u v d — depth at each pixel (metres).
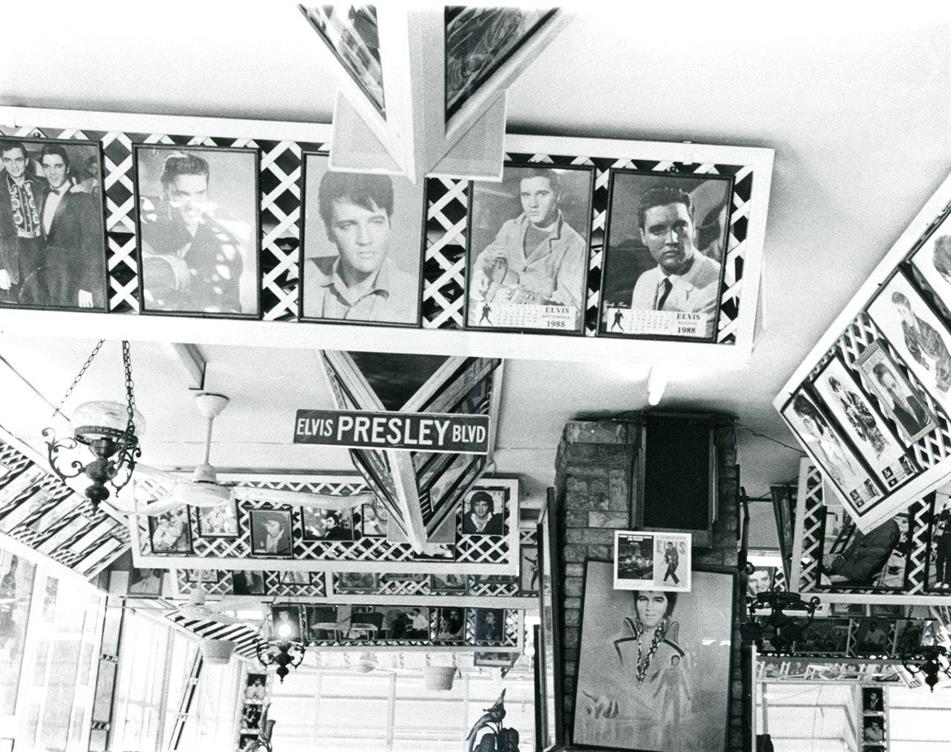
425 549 10.43
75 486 10.52
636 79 4.08
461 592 12.13
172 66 4.11
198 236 4.63
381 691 24.55
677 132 4.48
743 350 4.75
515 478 10.40
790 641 9.72
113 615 13.82
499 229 4.65
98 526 11.80
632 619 7.73
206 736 20.19
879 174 4.64
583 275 4.72
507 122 4.44
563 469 8.38
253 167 4.51
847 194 4.82
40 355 7.49
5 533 10.36
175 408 8.59
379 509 10.35
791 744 21.72
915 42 3.74
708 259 4.68
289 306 4.71
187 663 18.59
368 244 4.66
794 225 5.13
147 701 16.08
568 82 4.11
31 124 4.41
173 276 4.68
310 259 4.66
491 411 7.95
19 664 10.95
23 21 3.84
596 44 3.84
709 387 7.57
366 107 3.38
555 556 8.03
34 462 9.82
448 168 3.64
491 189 4.60
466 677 24.09
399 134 3.32
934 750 22.31
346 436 5.75
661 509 7.89
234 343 4.77
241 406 8.41
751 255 4.65
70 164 4.50
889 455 6.27
